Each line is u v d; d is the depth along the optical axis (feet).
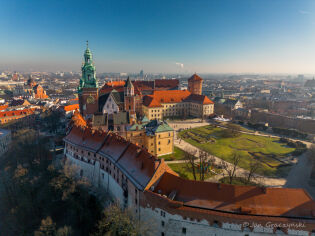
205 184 192.95
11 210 268.82
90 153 311.47
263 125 591.37
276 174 327.06
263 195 180.96
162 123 399.24
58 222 233.14
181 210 181.06
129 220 191.83
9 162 393.09
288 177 318.45
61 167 316.81
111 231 186.39
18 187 294.66
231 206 179.32
